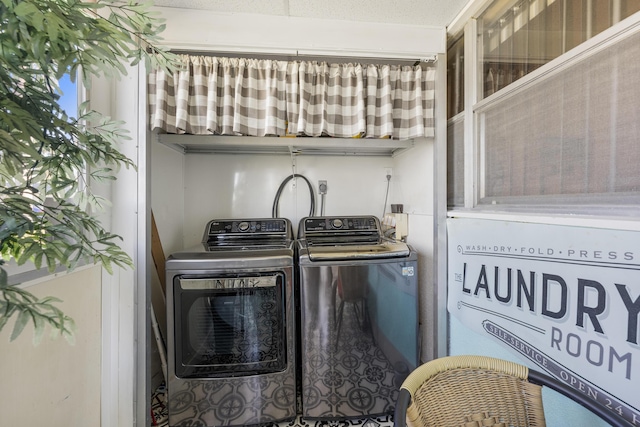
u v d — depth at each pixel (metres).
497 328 1.21
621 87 0.80
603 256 0.80
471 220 1.40
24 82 0.65
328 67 1.62
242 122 1.54
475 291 1.36
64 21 0.59
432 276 1.69
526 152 1.15
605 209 0.83
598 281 0.81
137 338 1.42
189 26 1.48
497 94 1.31
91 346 1.27
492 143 1.36
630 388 0.74
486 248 1.28
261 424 1.47
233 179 2.26
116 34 0.70
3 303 0.54
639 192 0.75
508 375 0.89
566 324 0.90
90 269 1.26
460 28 1.59
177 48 1.50
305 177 2.34
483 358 0.94
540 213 1.05
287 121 1.58
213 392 1.43
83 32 0.65
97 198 1.03
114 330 1.39
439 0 1.42
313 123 1.61
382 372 1.52
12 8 0.53
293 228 2.33
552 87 1.02
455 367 0.92
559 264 0.93
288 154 2.32
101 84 1.35
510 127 1.24
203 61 1.52
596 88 0.87
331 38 1.57
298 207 2.34
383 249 1.56
